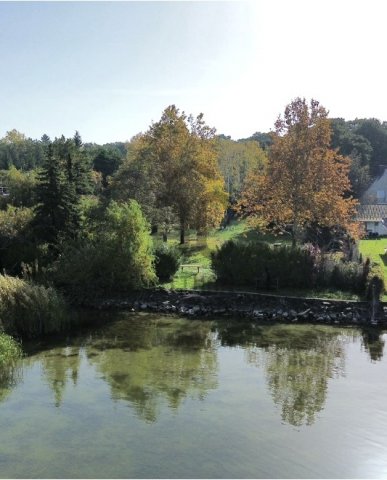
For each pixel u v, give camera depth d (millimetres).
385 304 23719
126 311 25891
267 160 32625
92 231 30141
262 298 25469
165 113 42719
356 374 16266
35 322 20953
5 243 30125
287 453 10711
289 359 18000
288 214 30984
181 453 10641
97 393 14352
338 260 28500
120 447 10898
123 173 36938
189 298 26203
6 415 12680
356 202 30656
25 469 9906
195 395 14227
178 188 40656
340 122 91812
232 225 64812
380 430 11945
